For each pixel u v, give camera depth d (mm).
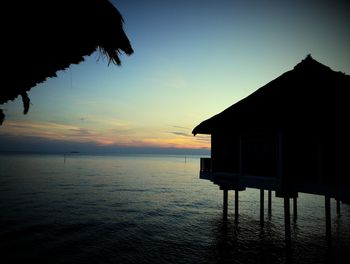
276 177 12078
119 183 55594
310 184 11102
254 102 14047
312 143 11477
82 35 2770
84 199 34562
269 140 12867
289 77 13359
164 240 18000
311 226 21141
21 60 2639
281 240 17734
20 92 3057
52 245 16531
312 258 14617
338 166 10758
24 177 58344
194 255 15258
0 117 2900
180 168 126625
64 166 105562
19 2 2199
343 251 15617
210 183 62500
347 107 10562
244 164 14273
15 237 17766
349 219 23469
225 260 14516
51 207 28391
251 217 24594
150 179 68000
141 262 14148
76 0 2463
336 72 12984
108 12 2721
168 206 31469
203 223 22859
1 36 2326
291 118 11438
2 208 26672
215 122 15719
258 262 14289
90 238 18234
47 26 2502
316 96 11727
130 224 22391
